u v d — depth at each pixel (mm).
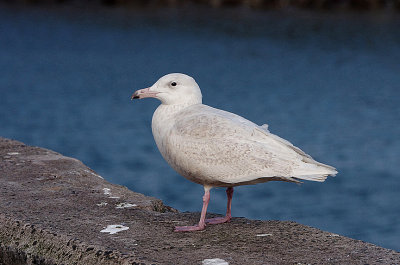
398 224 14195
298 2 84312
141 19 78562
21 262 5926
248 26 72438
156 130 6324
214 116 5992
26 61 49625
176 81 6301
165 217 6500
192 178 6090
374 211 15047
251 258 5355
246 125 5957
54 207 6570
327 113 29891
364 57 52250
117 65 48875
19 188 7148
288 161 5715
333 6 83188
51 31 68562
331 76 43656
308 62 50594
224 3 88312
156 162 20422
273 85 39906
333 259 5344
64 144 23312
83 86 38312
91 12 83875
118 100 33469
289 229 6145
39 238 5867
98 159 21047
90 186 7473
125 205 6797
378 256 5414
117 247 5527
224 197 16312
